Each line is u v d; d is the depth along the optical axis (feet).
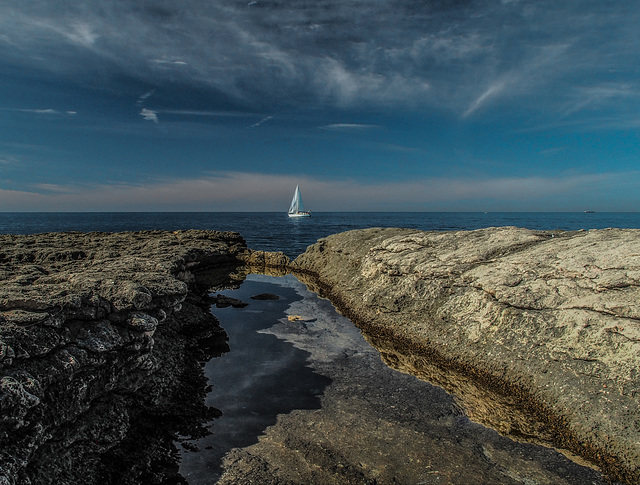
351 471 19.51
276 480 18.70
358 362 34.22
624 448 21.12
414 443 22.16
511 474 19.80
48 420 16.84
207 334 39.63
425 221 438.40
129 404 22.93
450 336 36.06
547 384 27.14
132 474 18.42
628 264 29.86
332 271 68.49
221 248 88.89
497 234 45.27
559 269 33.14
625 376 24.27
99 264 39.60
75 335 20.74
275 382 29.78
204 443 21.62
